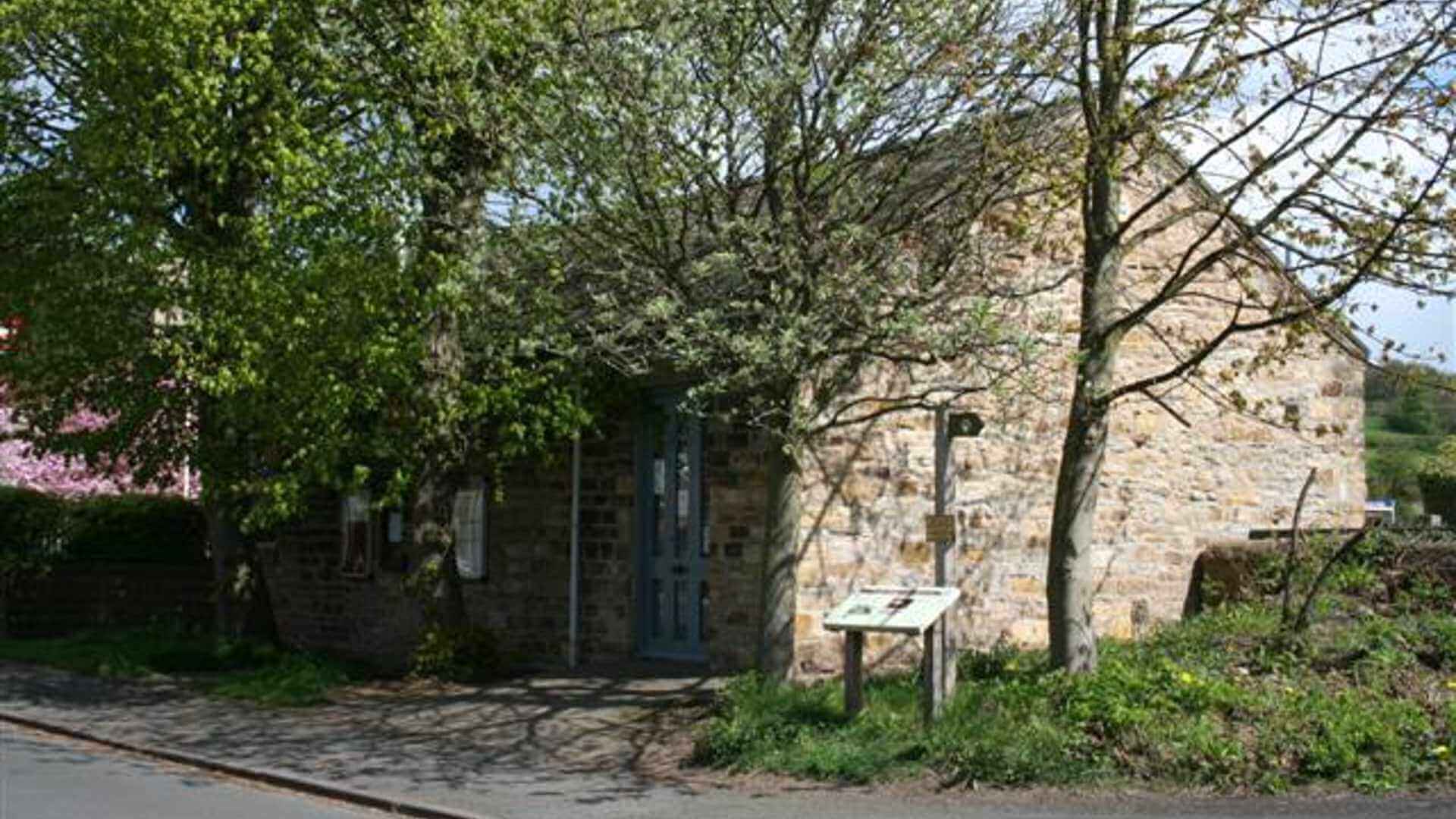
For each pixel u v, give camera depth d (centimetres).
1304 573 1333
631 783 1020
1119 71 1080
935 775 970
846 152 1147
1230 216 1066
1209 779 913
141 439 1708
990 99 1138
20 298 1628
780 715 1100
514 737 1201
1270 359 1177
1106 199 1148
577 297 1275
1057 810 875
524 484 1736
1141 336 1534
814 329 1077
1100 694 1019
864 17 1113
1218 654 1129
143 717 1380
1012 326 1120
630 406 1580
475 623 1712
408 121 1387
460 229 1332
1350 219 1022
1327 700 994
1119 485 1512
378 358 1360
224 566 1766
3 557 2117
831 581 1366
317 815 955
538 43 1198
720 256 1073
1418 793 871
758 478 1445
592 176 1145
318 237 1409
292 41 1455
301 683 1464
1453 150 971
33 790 1030
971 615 1405
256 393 1412
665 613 1591
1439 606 1248
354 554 1995
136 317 1600
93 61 1547
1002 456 1425
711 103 1114
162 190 1594
